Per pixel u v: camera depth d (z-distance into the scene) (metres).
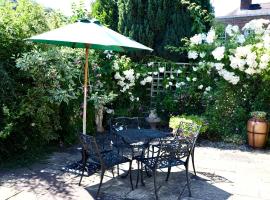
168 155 3.89
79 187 4.22
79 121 6.53
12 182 4.34
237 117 6.94
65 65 5.60
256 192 4.22
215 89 7.43
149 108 8.15
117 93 7.64
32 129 5.56
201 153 5.96
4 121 4.99
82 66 6.59
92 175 4.66
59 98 5.35
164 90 8.10
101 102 6.27
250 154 6.02
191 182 4.50
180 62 8.54
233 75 6.89
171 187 4.31
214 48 7.42
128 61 7.69
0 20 5.46
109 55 7.32
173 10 8.21
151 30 8.27
